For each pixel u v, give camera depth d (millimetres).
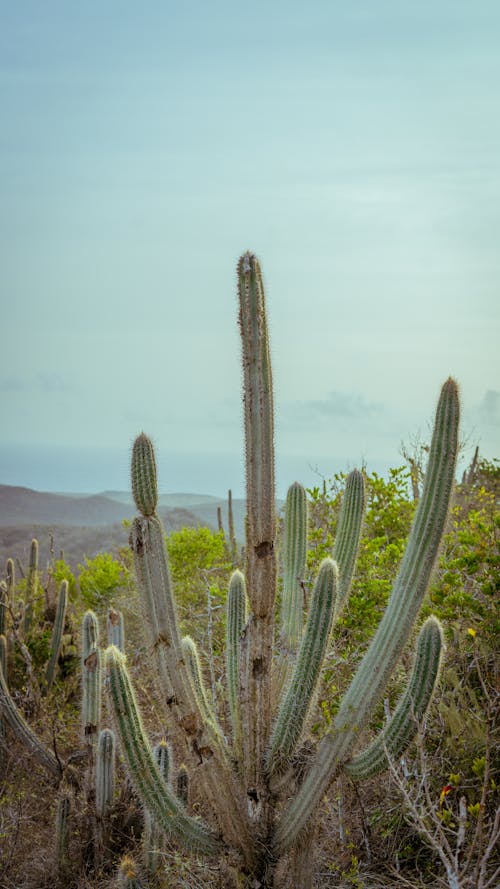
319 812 4496
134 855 6090
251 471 4160
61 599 9492
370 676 4289
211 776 4336
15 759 7227
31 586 10773
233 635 5047
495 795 4941
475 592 6379
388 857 4898
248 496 4191
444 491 4199
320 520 9070
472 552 6305
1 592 9180
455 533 7188
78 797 6797
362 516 5352
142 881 4863
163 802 4395
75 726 8500
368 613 6516
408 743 4172
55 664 9297
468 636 5816
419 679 4172
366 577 7270
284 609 5180
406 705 4176
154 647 4312
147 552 4277
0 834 6426
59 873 6223
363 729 4285
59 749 7766
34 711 8336
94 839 6340
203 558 12680
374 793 5309
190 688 4359
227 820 4340
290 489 5219
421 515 4242
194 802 5719
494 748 5031
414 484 9516
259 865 4406
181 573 12602
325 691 5984
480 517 7539
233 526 15000
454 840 4664
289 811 4363
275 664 5086
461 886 3832
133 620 11328
